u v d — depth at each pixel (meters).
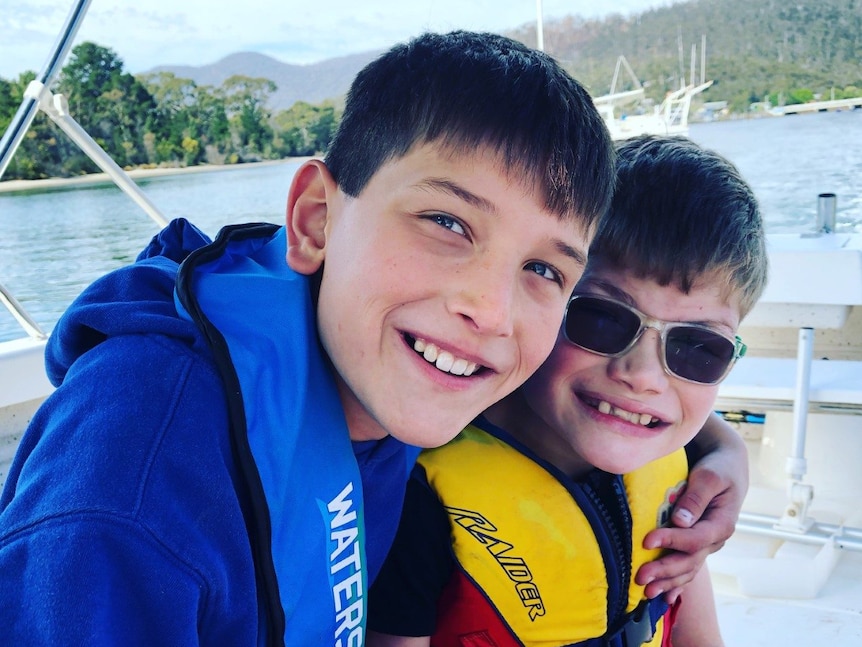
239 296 0.80
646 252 1.06
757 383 1.99
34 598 0.58
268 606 0.75
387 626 1.08
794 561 1.74
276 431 0.76
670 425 1.15
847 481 2.09
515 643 1.12
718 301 1.10
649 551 1.23
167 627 0.62
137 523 0.61
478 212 0.78
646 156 1.11
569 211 0.83
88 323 0.77
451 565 1.12
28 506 0.62
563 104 0.84
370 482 0.98
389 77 0.86
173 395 0.69
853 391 1.89
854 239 2.41
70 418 0.68
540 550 1.12
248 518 0.74
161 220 2.42
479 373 0.85
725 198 1.09
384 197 0.81
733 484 1.32
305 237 0.88
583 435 1.15
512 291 0.81
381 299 0.79
